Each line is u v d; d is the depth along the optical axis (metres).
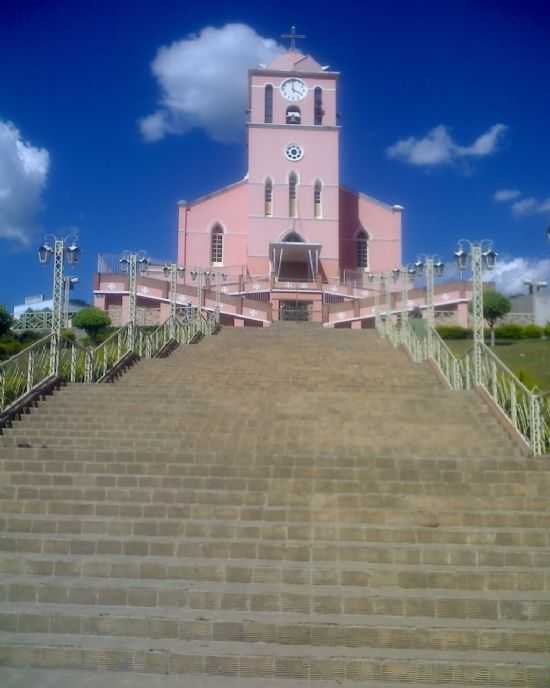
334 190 39.53
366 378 14.62
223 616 5.73
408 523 7.21
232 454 8.62
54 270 13.57
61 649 5.35
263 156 39.56
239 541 6.73
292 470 8.20
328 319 32.59
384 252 41.31
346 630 5.50
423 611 5.80
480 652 5.38
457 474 8.20
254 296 35.00
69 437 9.98
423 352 16.44
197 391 12.52
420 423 10.70
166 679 5.13
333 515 7.29
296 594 5.90
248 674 5.21
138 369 15.57
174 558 6.61
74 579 6.28
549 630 5.46
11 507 7.53
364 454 9.24
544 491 7.90
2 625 5.71
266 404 11.64
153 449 9.34
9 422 10.58
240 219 40.62
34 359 12.50
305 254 38.69
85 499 7.72
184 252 40.34
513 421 10.17
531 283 31.44
